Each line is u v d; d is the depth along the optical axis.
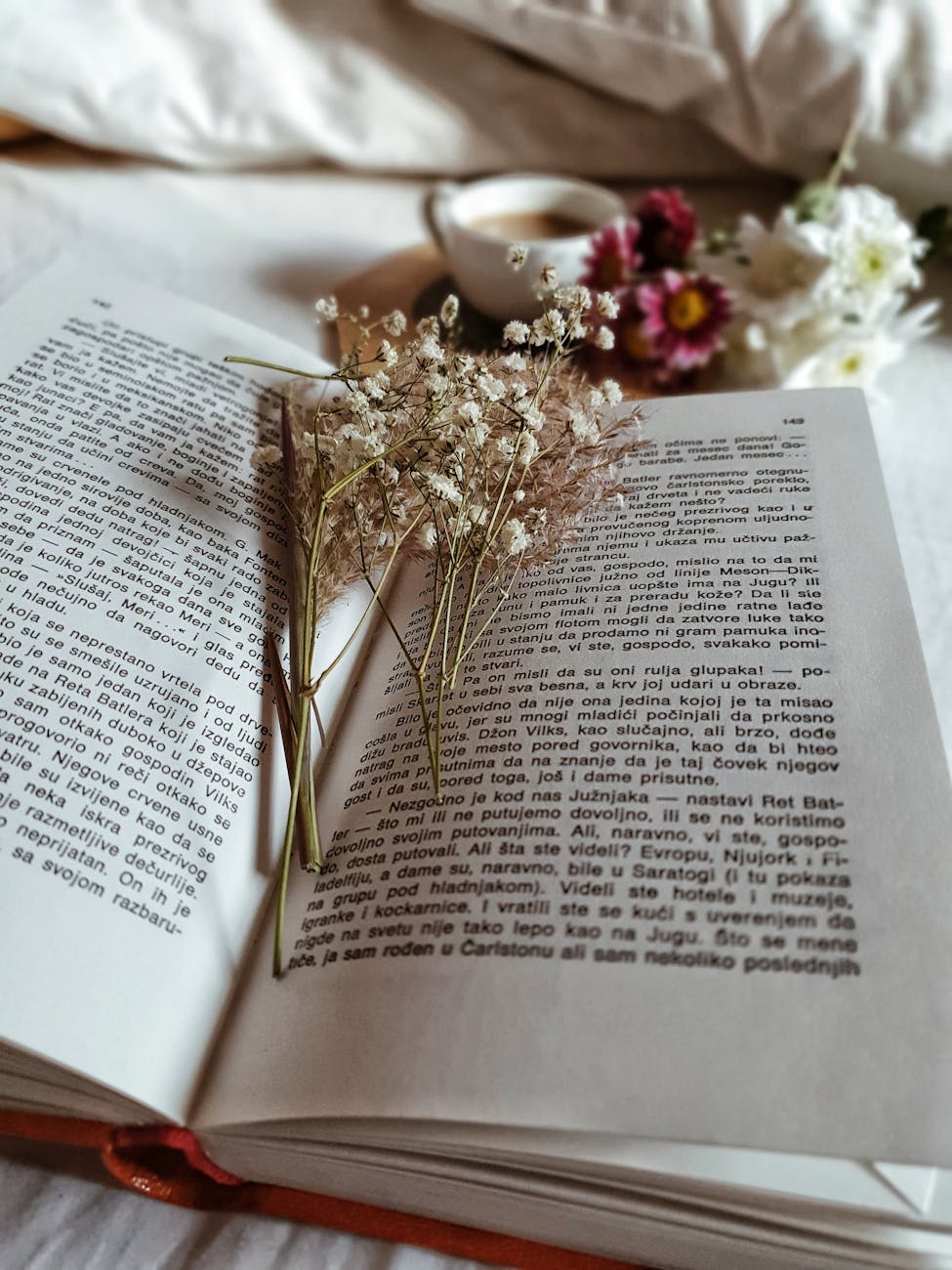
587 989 0.17
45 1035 0.17
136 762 0.20
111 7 0.42
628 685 0.22
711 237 0.39
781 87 0.43
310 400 0.28
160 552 0.24
